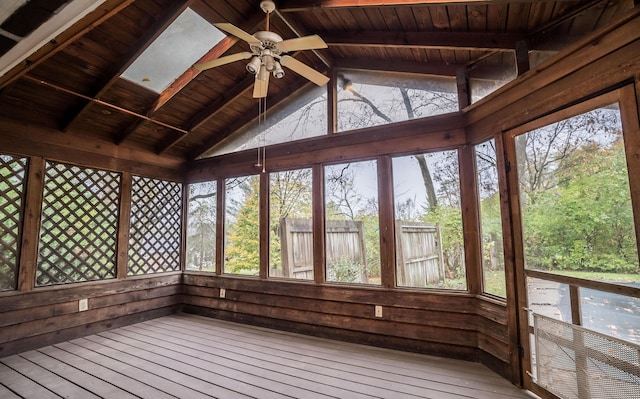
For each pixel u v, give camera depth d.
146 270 4.73
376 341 3.50
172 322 4.46
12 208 3.49
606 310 1.90
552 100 2.27
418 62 3.47
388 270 3.52
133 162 4.61
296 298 4.03
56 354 3.31
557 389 2.18
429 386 2.58
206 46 3.39
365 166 3.80
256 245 4.49
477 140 3.07
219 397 2.44
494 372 2.81
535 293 2.43
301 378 2.74
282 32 3.45
